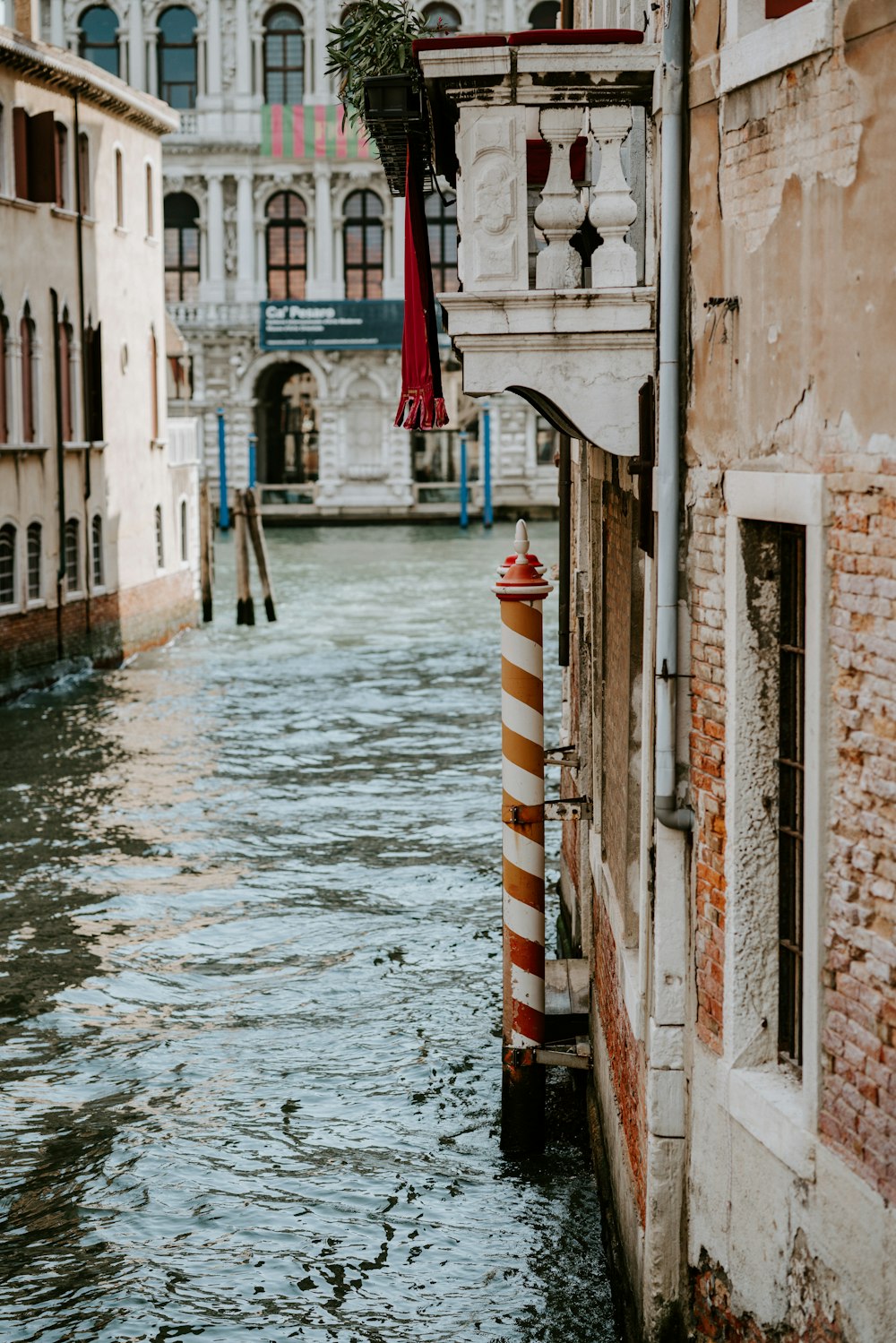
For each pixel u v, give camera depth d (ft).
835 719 16.78
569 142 23.27
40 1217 31.01
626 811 26.94
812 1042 17.43
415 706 85.40
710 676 20.38
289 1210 30.99
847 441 16.26
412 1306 27.58
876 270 15.55
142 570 111.24
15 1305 27.89
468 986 42.80
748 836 19.74
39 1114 35.60
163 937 47.42
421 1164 32.68
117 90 105.29
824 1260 17.46
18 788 66.95
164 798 65.00
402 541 185.06
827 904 17.07
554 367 23.07
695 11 20.40
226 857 55.98
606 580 31.76
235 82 200.54
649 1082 22.29
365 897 50.98
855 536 16.17
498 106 23.02
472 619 120.47
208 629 120.16
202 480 131.34
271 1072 37.50
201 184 202.69
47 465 95.20
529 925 32.04
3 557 89.45
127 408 109.91
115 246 108.47
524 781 31.71
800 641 19.02
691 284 20.79
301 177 202.18
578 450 40.96
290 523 207.31
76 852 56.75
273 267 205.67
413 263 27.45
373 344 200.64
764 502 18.21
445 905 49.93
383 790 65.87
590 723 35.55
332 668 99.19
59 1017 41.19
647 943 23.15
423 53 22.75
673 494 21.12
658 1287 22.50
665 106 20.72
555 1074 36.70
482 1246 29.50
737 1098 19.72
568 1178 31.83
